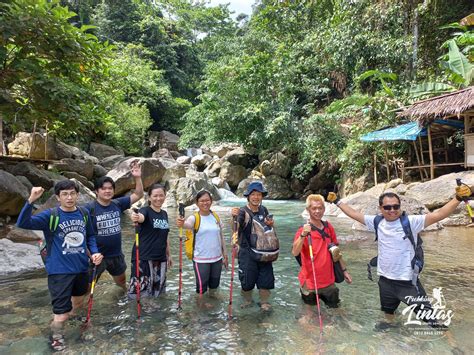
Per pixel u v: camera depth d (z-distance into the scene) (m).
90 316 3.52
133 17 31.77
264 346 2.89
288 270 5.21
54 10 6.75
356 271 5.04
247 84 19.11
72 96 7.09
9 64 7.10
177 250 6.50
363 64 16.67
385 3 15.77
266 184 19.30
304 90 19.52
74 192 3.44
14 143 13.88
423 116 10.84
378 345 2.89
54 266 3.34
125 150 23.05
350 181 15.30
